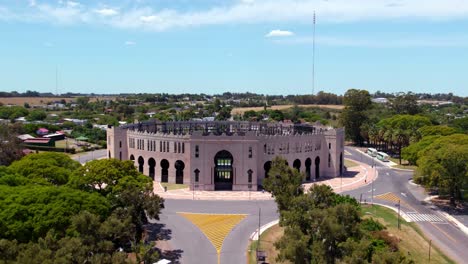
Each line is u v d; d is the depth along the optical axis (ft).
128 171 378.73
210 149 512.22
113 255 235.81
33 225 266.98
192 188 515.09
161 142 552.82
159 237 351.67
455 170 444.55
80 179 355.36
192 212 424.05
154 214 322.75
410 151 631.56
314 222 273.54
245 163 514.27
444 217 423.23
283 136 551.59
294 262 255.70
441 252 336.49
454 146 465.06
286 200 346.54
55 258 208.95
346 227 274.16
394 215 424.46
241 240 347.77
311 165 587.27
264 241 344.69
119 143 599.16
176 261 303.68
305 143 576.61
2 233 261.24
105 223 262.06
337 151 607.37
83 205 290.15
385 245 321.93
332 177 606.55
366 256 263.29
